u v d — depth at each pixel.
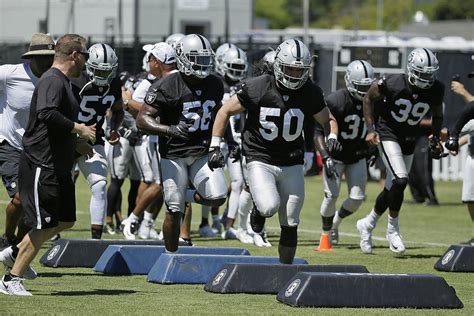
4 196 55.56
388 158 33.91
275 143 25.66
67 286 25.94
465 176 34.62
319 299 23.34
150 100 26.28
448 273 30.45
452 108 72.19
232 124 38.50
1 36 96.38
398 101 33.25
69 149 23.19
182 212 27.23
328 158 27.67
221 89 27.17
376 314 22.62
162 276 26.80
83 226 42.56
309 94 25.55
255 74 32.41
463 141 36.75
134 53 75.69
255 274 25.38
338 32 103.75
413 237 42.66
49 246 34.47
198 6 91.12
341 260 33.28
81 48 23.22
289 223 26.19
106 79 30.19
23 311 21.78
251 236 38.22
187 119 26.55
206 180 26.62
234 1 94.19
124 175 40.16
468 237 42.94
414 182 58.38
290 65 24.58
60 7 89.62
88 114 30.94
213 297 24.55
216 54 38.34
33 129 22.92
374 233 43.72
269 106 25.33
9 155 28.44
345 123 34.75
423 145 57.62
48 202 23.03
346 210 36.53
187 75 26.36
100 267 28.70
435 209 55.88
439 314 22.97
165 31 88.62
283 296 23.84
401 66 69.56
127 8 86.62
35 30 92.50
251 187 25.70
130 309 22.53
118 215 40.69
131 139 37.78
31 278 24.92
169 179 26.75
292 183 25.95
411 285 23.94
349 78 34.25
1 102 28.41
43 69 27.16
